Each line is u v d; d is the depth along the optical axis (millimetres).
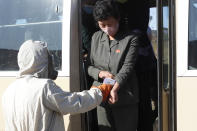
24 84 2703
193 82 3307
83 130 3518
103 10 3271
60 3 3715
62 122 2793
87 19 4047
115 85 3225
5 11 3963
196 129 3295
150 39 4203
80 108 2768
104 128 3539
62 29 3652
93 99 2855
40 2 3811
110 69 3424
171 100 3389
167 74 3412
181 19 3357
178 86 3355
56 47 3709
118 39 3408
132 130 3510
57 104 2670
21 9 3900
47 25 3768
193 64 3340
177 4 3383
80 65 3467
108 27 3357
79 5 3496
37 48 2752
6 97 2781
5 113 2820
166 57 3408
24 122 2662
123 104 3434
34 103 2629
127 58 3346
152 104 4328
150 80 4129
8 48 3945
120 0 4281
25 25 3875
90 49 3607
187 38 3338
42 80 2697
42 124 2635
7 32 3957
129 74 3305
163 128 3291
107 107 3492
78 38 3479
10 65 3932
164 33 3400
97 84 3428
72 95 2750
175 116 3385
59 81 3633
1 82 3910
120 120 3479
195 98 3301
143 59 4094
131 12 4316
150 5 4293
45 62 2789
